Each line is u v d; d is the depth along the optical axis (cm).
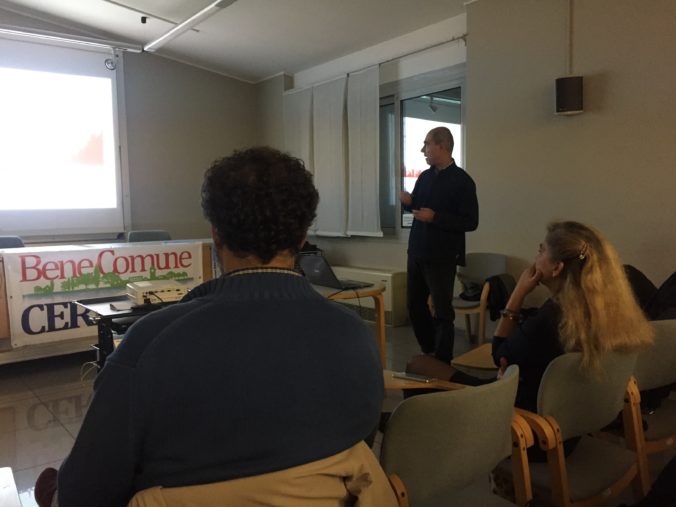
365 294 302
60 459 243
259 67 626
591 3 342
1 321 338
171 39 520
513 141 394
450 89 464
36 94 523
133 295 265
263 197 82
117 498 76
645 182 325
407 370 199
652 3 315
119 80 576
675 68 307
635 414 164
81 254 360
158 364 71
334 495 80
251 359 74
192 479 73
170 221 625
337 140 562
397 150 515
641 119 324
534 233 386
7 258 337
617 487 147
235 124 671
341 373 81
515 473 140
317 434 78
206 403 72
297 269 97
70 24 537
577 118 354
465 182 325
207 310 76
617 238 340
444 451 115
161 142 613
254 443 74
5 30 479
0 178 507
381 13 454
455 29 451
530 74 379
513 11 387
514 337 162
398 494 109
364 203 537
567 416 144
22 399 319
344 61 564
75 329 360
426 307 348
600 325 141
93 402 72
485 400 115
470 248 430
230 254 87
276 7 466
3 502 99
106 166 571
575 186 359
